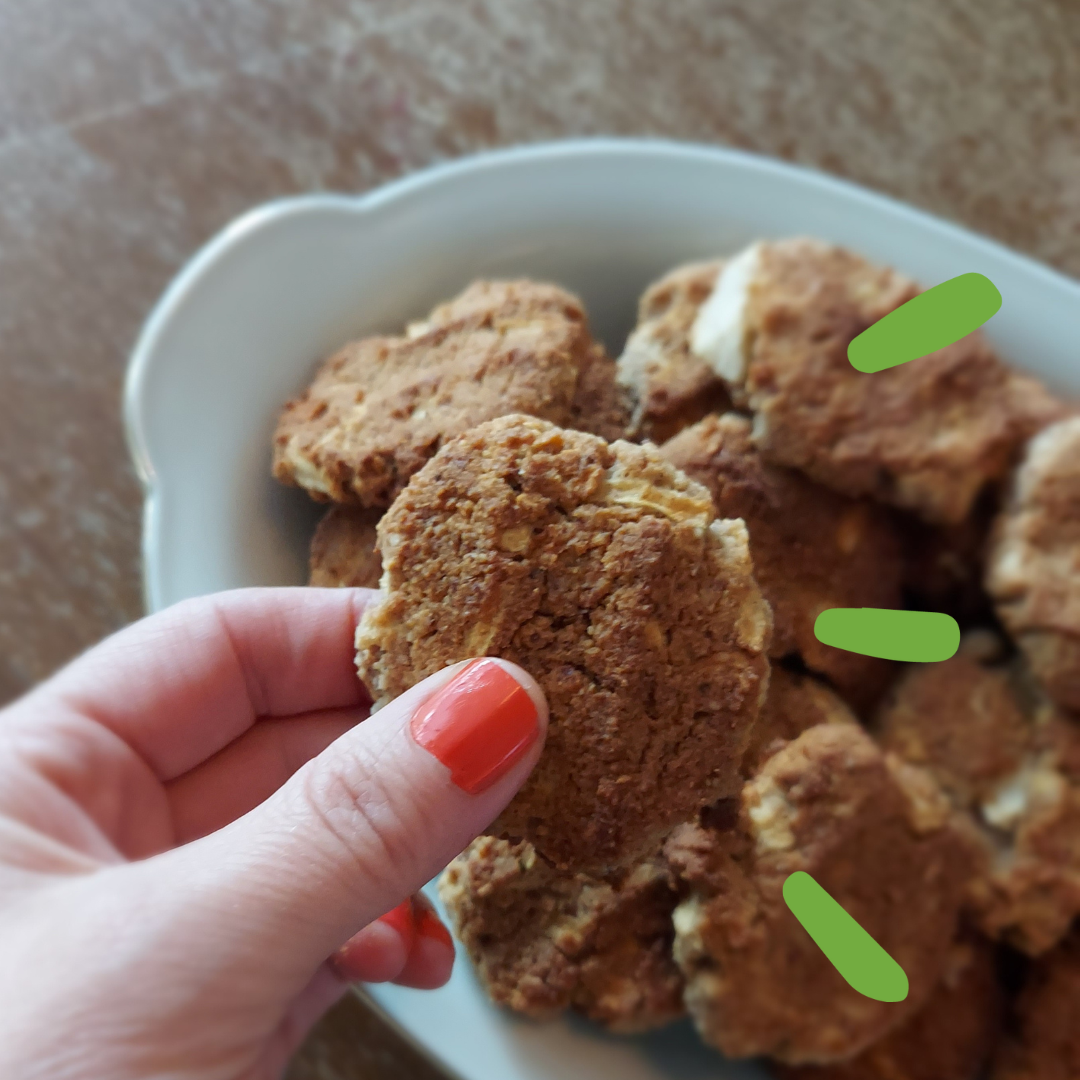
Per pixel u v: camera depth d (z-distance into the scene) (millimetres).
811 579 242
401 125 308
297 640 216
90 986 165
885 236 264
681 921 220
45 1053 161
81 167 302
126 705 208
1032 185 302
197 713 214
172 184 302
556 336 233
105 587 285
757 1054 227
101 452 291
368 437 224
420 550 180
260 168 304
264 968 168
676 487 182
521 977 220
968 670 255
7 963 168
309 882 168
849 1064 238
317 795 171
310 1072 263
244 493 237
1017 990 251
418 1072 264
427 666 177
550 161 265
